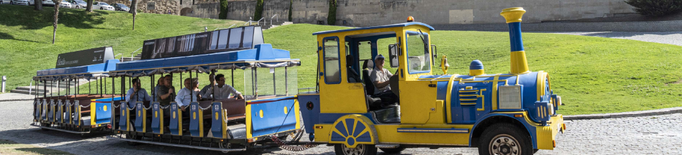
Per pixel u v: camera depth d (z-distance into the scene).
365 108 7.71
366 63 8.34
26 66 35.22
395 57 7.62
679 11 36.56
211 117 9.74
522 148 6.61
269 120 9.43
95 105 12.71
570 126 11.19
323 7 54.03
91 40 43.50
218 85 10.34
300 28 41.91
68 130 13.21
